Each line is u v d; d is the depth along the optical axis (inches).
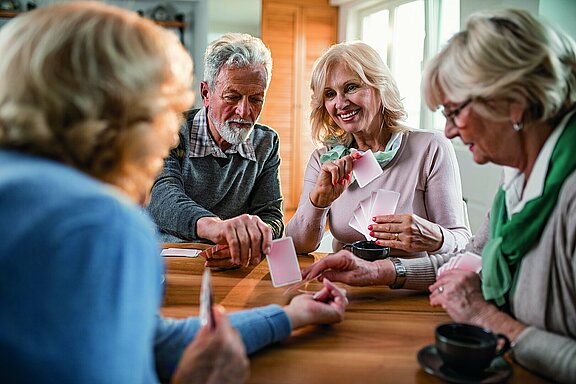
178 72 33.4
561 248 41.3
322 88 81.0
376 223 70.5
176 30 227.8
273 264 57.0
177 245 77.3
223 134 85.2
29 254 24.6
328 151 86.2
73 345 24.2
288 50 239.0
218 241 66.1
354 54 77.9
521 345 40.3
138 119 30.3
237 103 83.3
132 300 25.8
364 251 64.1
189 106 36.2
